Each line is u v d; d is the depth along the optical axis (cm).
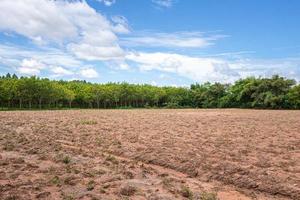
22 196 1227
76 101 13088
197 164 1794
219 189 1412
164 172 1683
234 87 12256
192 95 13300
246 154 2141
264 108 11281
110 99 12975
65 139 2761
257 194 1377
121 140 2714
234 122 4738
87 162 1841
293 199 1320
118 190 1336
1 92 10162
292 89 10788
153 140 2738
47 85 11050
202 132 3353
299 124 4428
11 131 3241
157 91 13950
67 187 1360
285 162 1886
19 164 1748
